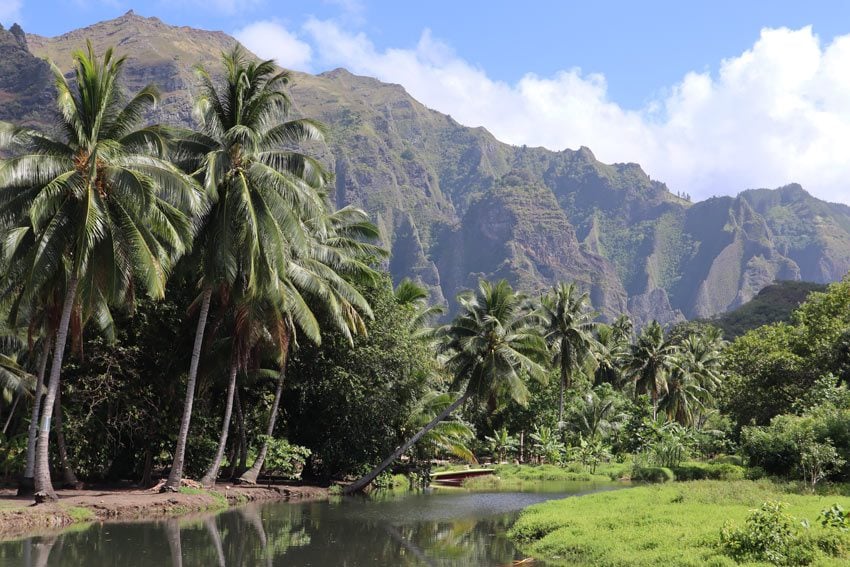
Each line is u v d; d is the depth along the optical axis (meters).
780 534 18.22
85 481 37.38
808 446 37.47
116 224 27.22
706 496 29.70
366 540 26.89
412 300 56.62
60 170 26.55
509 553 24.39
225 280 32.59
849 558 17.05
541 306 74.19
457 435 53.41
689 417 89.00
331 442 43.28
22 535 24.52
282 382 40.84
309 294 38.72
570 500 32.94
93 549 22.81
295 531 28.45
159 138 28.39
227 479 42.75
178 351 38.00
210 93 32.44
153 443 37.84
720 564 17.25
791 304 155.25
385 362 43.50
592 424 76.81
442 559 23.30
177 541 24.77
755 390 56.69
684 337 137.12
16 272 27.19
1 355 37.47
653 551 19.45
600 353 98.50
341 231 45.81
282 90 34.00
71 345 34.06
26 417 40.78
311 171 33.72
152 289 26.69
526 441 79.69
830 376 47.12
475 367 43.97
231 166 31.55
